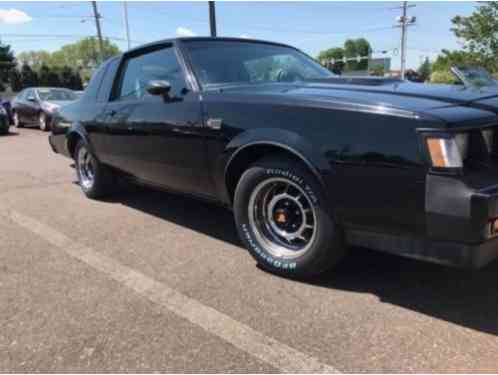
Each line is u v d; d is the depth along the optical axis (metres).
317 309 2.40
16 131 13.52
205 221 4.02
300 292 2.60
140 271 2.95
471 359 1.97
